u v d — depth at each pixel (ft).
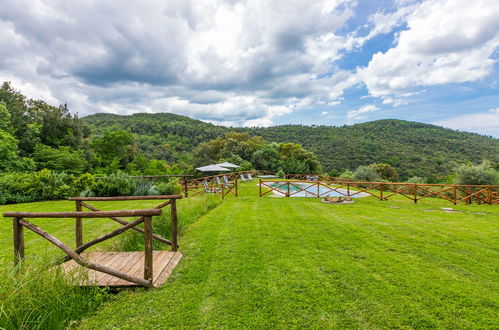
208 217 20.12
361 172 73.46
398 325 6.36
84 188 32.01
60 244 8.63
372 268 9.80
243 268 9.95
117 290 8.45
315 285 8.46
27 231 16.38
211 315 6.93
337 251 11.80
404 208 24.44
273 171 100.48
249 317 6.79
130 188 32.68
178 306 7.41
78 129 82.33
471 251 11.71
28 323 6.06
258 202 29.04
